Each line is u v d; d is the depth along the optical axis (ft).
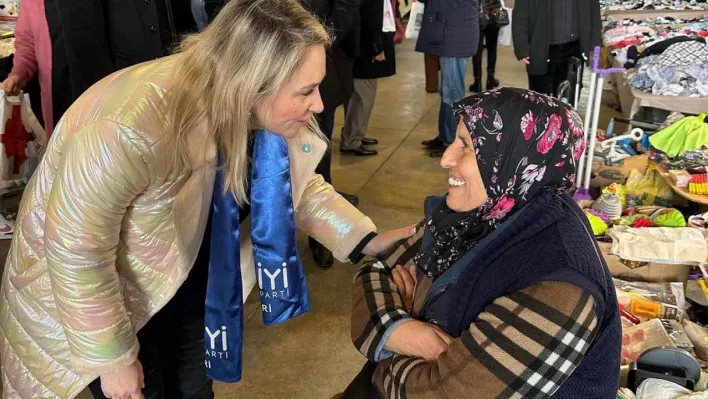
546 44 15.38
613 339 3.73
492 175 3.96
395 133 18.01
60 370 4.90
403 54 28.43
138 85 4.02
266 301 5.20
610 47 17.26
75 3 7.71
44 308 4.74
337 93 10.25
